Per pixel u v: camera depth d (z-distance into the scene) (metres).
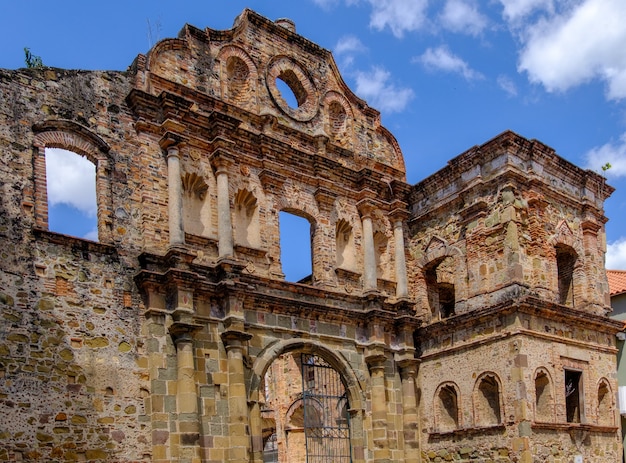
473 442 28.67
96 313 23.56
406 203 33.47
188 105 27.34
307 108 32.28
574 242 32.19
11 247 22.36
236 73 31.00
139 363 23.97
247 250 27.95
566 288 32.69
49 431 21.61
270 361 27.05
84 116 25.41
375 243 33.19
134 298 24.53
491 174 30.69
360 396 29.34
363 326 30.45
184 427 23.62
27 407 21.39
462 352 29.92
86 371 22.81
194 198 27.58
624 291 36.09
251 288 26.73
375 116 34.97
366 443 29.03
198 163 27.64
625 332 33.91
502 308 28.17
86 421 22.41
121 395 23.30
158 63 28.09
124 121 26.36
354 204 32.16
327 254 30.39
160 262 25.22
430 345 31.45
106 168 25.33
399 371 31.02
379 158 34.47
